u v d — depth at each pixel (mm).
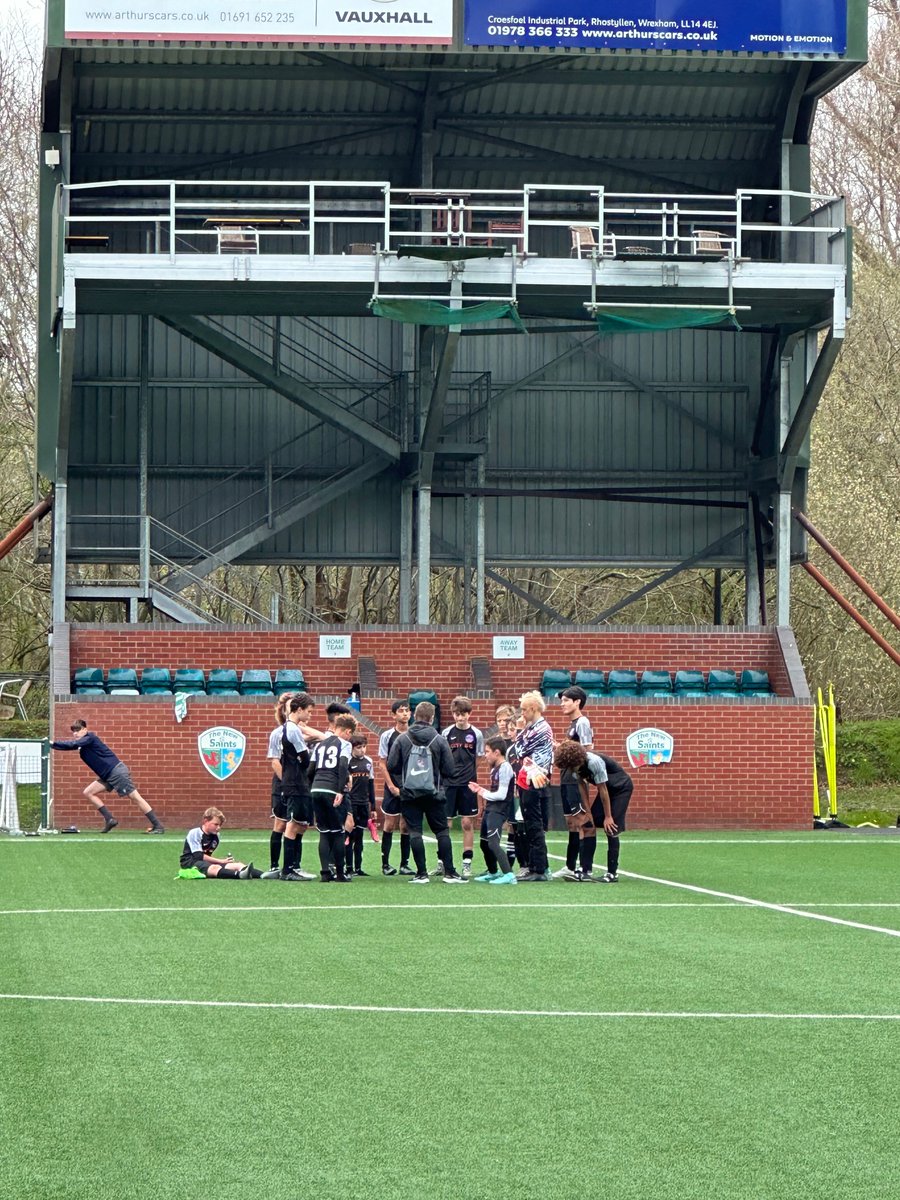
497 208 45562
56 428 49812
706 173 53906
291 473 55219
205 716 44250
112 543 54250
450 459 54688
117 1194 10547
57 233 46781
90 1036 15102
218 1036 15109
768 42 46406
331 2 45250
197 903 25406
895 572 64125
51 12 44969
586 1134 11922
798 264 46281
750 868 32469
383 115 51219
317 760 28703
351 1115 12398
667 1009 16484
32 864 31984
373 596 80562
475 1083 13375
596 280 45375
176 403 54938
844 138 77375
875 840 40781
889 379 66250
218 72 48625
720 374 56688
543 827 29359
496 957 19828
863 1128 12086
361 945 20812
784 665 48406
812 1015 16203
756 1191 10656
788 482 50812
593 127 52094
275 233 44906
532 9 45562
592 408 56312
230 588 79312
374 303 44906
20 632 77062
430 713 29594
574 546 56531
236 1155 11375
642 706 46031
